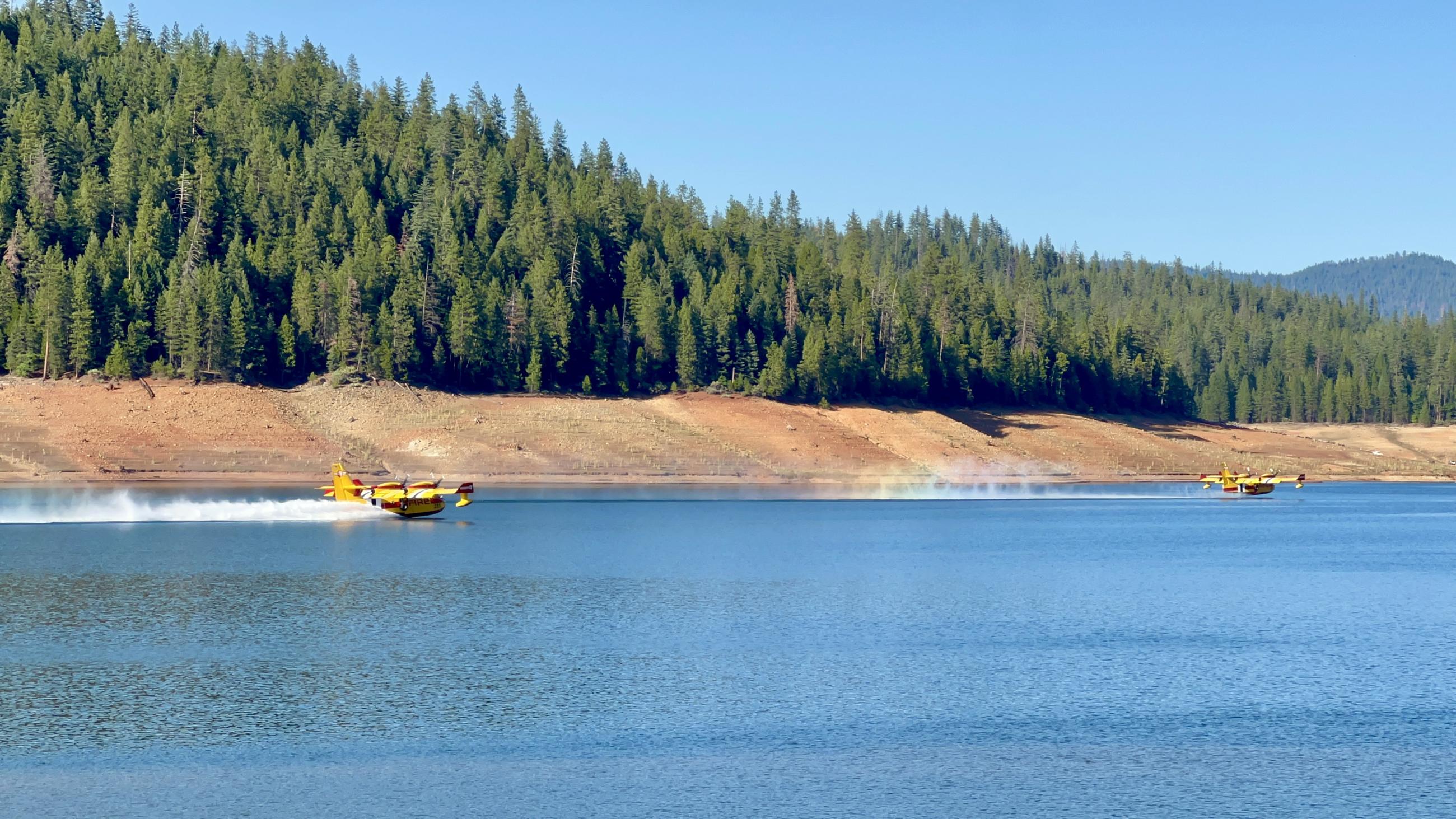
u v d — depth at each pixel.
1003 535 91.44
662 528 91.12
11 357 140.50
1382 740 31.25
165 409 134.38
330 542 78.06
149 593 53.78
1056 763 29.06
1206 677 38.03
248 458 126.62
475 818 24.88
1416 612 52.41
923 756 29.42
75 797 25.88
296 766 28.11
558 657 40.00
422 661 39.16
